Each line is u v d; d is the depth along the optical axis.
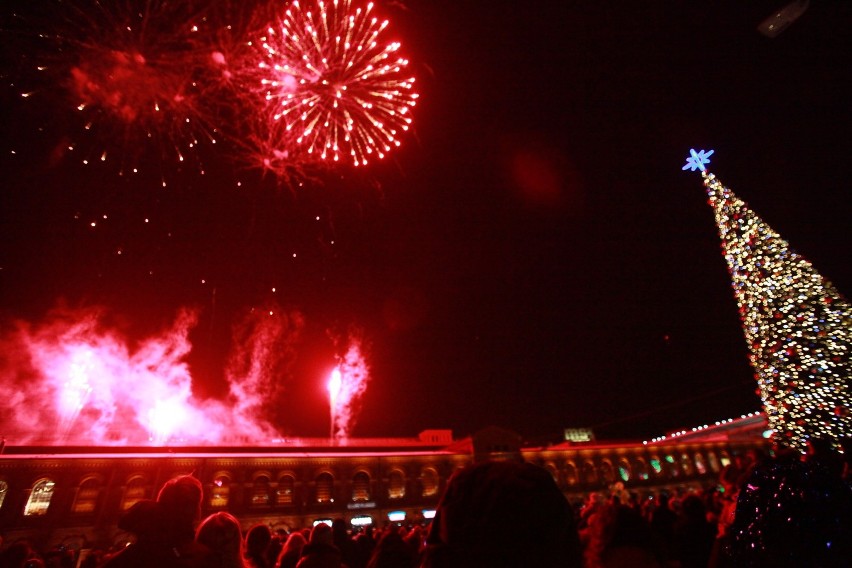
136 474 36.50
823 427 10.78
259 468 41.09
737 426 64.06
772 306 12.21
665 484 56.91
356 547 9.25
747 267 12.78
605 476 55.38
